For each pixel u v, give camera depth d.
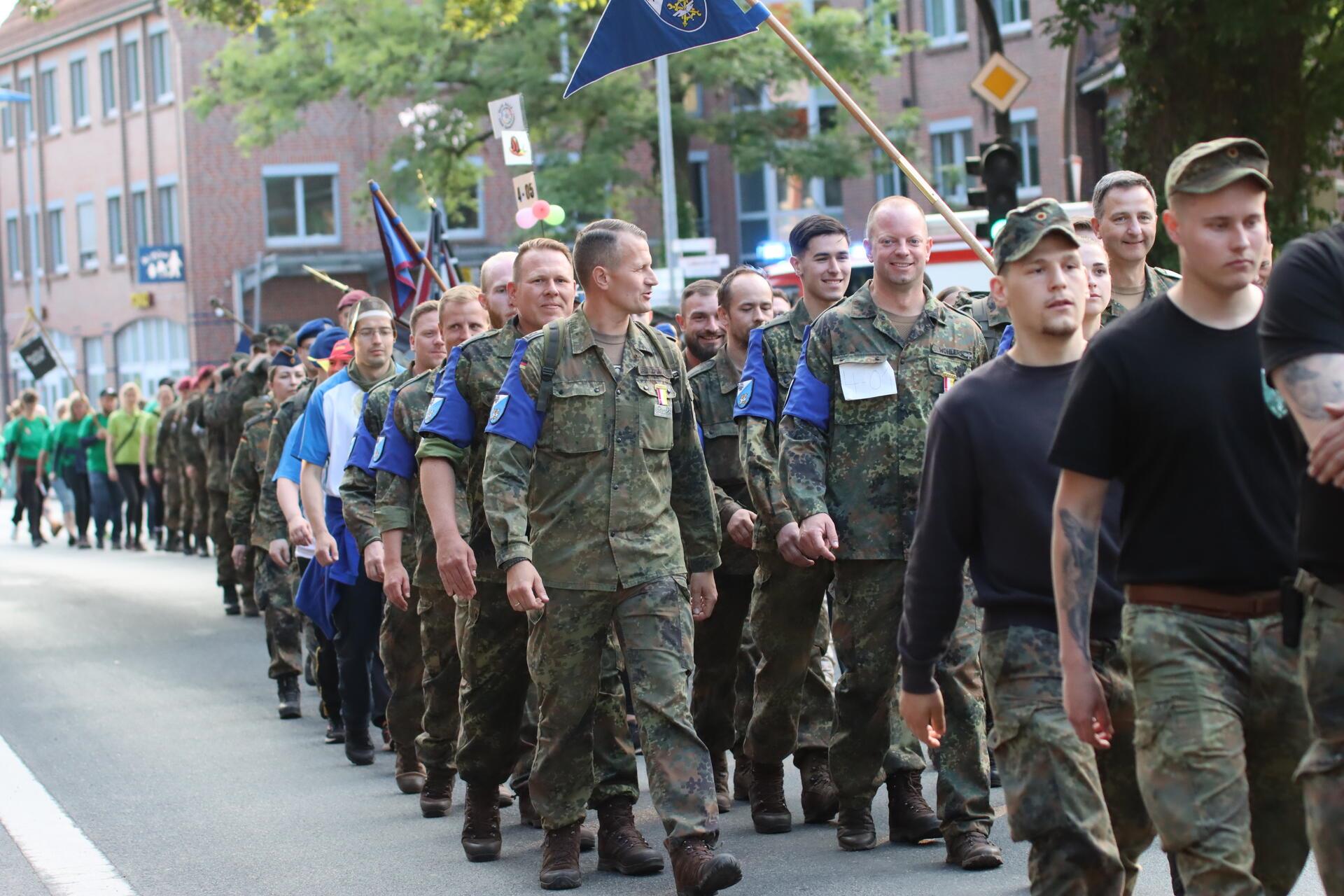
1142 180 8.50
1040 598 5.93
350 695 11.34
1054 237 5.95
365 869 8.55
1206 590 5.30
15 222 65.38
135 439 31.56
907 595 6.14
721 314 9.98
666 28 10.61
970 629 8.05
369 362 11.07
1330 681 4.84
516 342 7.87
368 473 10.12
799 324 8.91
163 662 16.72
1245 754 5.38
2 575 26.77
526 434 7.67
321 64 42.00
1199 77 20.33
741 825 9.23
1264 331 4.80
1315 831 4.86
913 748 8.59
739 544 9.26
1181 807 5.19
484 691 8.47
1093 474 5.38
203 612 20.75
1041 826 5.74
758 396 8.83
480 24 28.72
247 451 15.35
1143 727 5.33
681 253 35.31
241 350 25.95
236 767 11.41
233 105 52.59
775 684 8.85
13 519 35.97
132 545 31.89
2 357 66.06
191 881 8.43
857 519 8.18
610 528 7.68
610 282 7.79
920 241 8.27
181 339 56.84
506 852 8.83
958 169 50.47
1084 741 5.45
